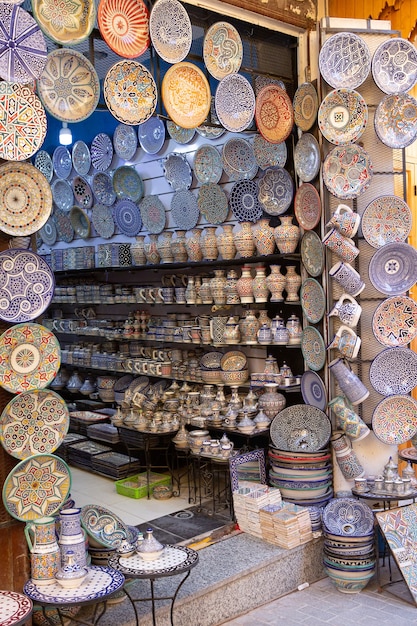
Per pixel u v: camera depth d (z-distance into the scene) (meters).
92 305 7.18
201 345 5.71
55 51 3.15
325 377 4.36
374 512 4.01
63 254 6.93
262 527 4.04
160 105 5.68
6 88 2.87
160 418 5.12
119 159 6.41
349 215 4.03
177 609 3.29
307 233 4.47
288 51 4.55
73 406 6.88
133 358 5.99
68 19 3.15
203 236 5.11
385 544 4.23
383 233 4.23
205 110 3.95
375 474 4.34
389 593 3.81
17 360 2.97
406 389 4.27
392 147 4.21
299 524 3.95
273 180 4.78
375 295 4.32
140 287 5.97
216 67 4.04
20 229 2.96
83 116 3.31
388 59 4.20
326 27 4.28
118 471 5.47
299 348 4.77
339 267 4.10
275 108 4.46
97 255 6.43
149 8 3.67
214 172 5.28
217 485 5.19
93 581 2.81
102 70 6.52
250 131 4.74
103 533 3.39
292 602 3.75
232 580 3.55
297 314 4.79
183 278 5.53
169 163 5.71
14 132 2.90
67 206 7.18
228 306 5.14
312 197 4.36
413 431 4.25
